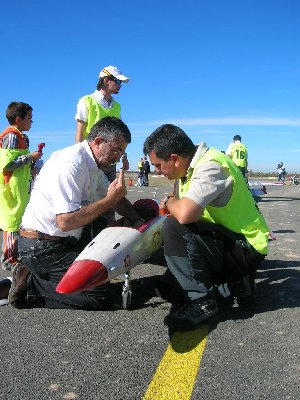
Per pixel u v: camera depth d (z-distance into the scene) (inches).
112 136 138.3
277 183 1269.7
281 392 93.2
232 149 452.4
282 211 436.8
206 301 128.5
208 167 127.6
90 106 207.5
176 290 146.4
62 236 142.8
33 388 95.4
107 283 143.1
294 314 137.0
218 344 116.4
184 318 124.1
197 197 124.7
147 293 158.9
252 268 136.3
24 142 192.4
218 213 132.3
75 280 123.3
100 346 116.3
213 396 91.7
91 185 144.2
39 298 145.5
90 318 136.1
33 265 142.3
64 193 136.0
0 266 199.9
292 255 220.5
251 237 133.4
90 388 95.3
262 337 120.5
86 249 134.9
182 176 133.5
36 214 143.5
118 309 143.9
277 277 178.5
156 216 162.2
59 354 111.7
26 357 110.2
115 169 188.2
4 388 95.6
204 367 104.0
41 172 146.9
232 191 131.0
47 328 128.6
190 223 129.0
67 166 136.6
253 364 105.3
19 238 147.1
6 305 149.1
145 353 111.8
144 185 1161.4
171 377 99.7
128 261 136.4
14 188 185.8
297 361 106.7
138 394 92.8
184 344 116.7
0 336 123.0
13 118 191.6
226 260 132.6
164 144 128.0
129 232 141.1
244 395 92.0
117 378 99.4
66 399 91.0
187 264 129.0
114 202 138.6
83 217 135.9
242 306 144.2
